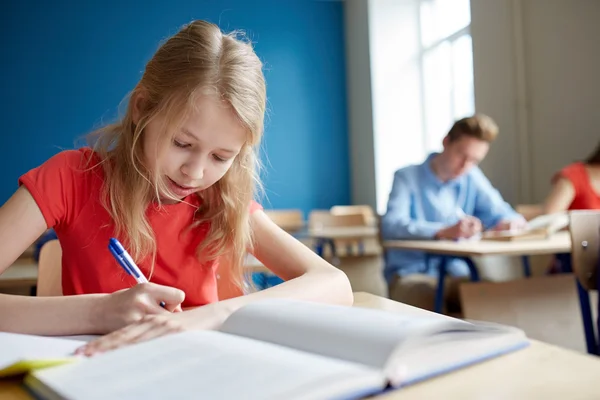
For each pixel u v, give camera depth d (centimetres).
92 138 105
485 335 54
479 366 51
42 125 545
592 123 323
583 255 180
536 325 206
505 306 202
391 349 46
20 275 174
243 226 104
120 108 103
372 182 566
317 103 612
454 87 513
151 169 92
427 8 556
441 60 538
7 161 536
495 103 389
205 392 42
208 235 104
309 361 46
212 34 87
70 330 70
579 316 212
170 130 83
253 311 61
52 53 548
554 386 45
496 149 389
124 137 98
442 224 256
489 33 392
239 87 83
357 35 587
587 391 44
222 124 83
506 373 49
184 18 578
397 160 561
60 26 550
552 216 231
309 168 609
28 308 72
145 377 46
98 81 558
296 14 609
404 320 51
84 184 99
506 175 381
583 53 325
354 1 589
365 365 46
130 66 564
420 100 565
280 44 604
